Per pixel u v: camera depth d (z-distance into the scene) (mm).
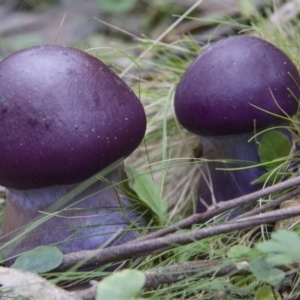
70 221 607
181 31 869
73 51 603
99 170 600
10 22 970
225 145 654
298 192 606
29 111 587
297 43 731
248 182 657
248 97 633
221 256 622
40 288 572
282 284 593
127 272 538
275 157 648
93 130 590
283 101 640
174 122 730
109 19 948
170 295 587
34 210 609
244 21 835
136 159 729
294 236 550
